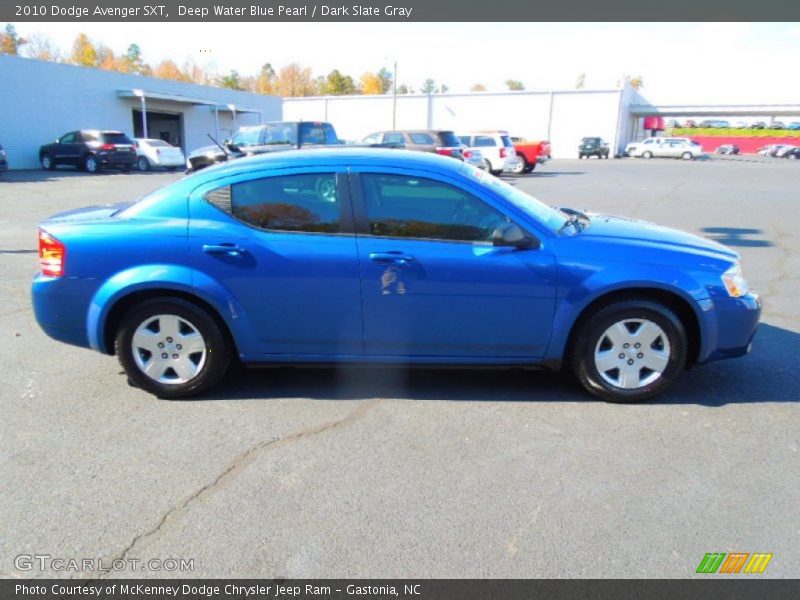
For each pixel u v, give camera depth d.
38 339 4.68
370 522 2.50
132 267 3.47
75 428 3.29
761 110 53.41
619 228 3.83
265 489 2.73
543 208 3.88
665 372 3.54
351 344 3.57
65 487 2.74
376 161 3.53
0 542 2.38
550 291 3.42
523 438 3.20
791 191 17.27
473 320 3.48
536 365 3.61
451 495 2.69
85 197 14.90
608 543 2.38
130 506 2.61
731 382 3.90
